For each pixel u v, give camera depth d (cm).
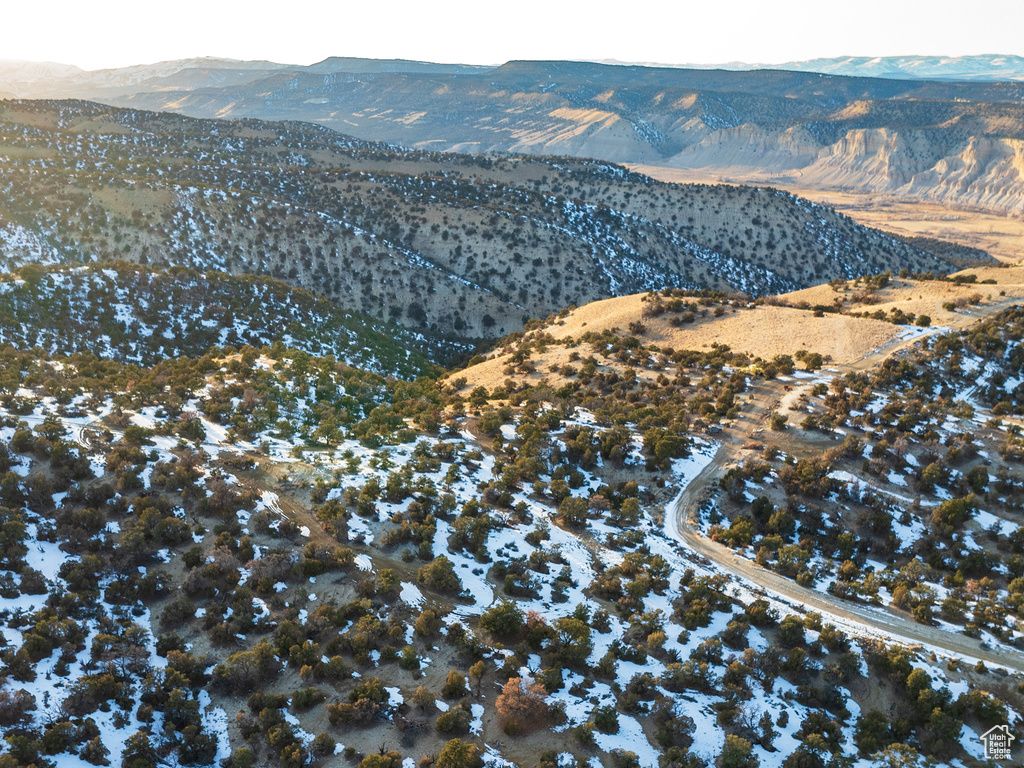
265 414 11306
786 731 6494
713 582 8400
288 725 6025
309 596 7588
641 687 6688
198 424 10556
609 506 9975
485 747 5984
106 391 11625
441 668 6838
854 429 11675
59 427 9675
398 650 6962
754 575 8869
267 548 8175
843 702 6888
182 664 6406
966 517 9925
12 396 10431
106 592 7212
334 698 6388
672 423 11850
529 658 7019
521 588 7981
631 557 8712
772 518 9788
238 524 8475
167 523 8000
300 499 9244
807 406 12269
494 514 9381
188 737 5753
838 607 8319
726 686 6850
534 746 6053
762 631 7806
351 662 6806
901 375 12975
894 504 10212
